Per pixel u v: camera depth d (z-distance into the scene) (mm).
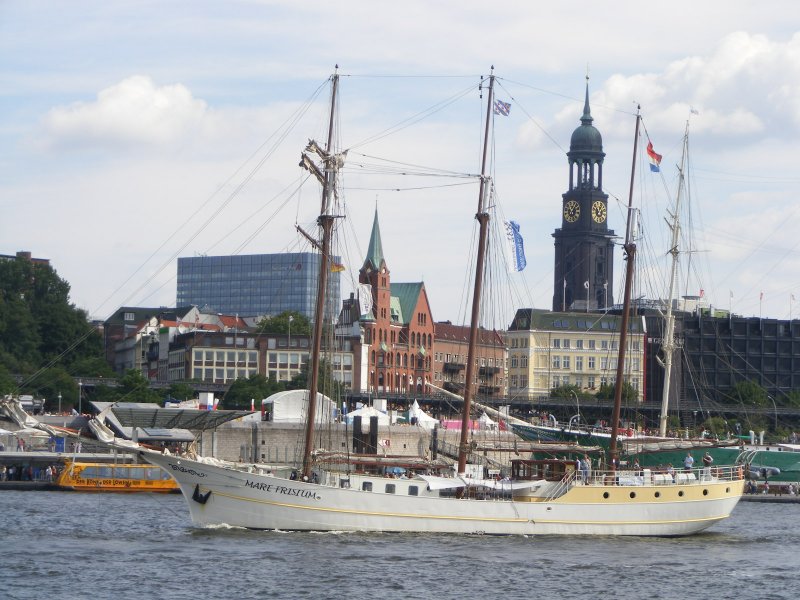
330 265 144750
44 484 191375
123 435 199750
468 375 146750
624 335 158750
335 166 143000
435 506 132750
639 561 121625
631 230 161500
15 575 105375
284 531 130500
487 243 154875
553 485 136250
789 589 109750
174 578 105250
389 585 105000
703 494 141625
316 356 139875
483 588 105500
